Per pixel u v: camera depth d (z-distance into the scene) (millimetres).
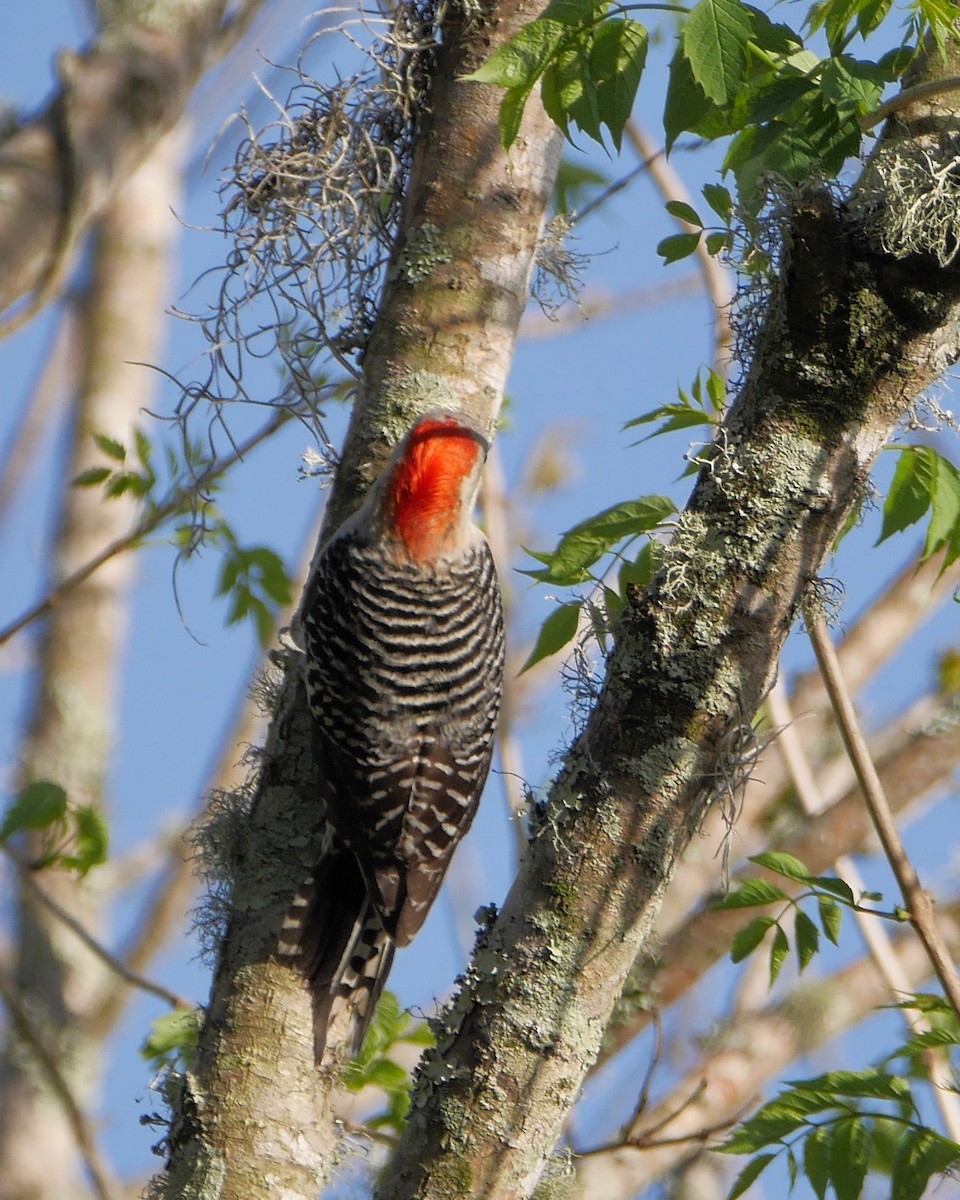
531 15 10828
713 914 13820
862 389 8250
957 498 9688
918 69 8961
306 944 9828
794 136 8805
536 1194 10141
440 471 10969
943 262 8070
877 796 9570
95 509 17031
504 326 10844
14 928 15109
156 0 10180
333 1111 9586
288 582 13406
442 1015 8430
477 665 11469
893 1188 9297
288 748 10625
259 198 11055
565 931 8133
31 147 9312
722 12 8297
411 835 10750
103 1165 10414
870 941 11758
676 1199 12672
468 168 10750
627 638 8344
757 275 9188
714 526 8289
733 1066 13539
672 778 8172
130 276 17609
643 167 12508
